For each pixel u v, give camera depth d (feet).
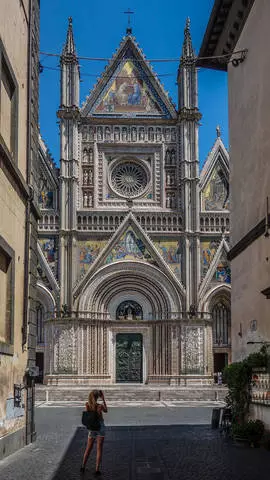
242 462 67.82
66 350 206.49
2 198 68.23
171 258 216.74
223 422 98.17
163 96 226.99
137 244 215.51
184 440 87.51
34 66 91.15
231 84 105.40
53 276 211.20
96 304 213.05
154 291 215.72
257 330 85.81
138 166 224.94
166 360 211.41
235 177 100.94
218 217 220.02
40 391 187.01
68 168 216.13
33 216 89.92
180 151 222.28
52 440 88.48
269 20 82.69
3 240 67.97
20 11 80.84
